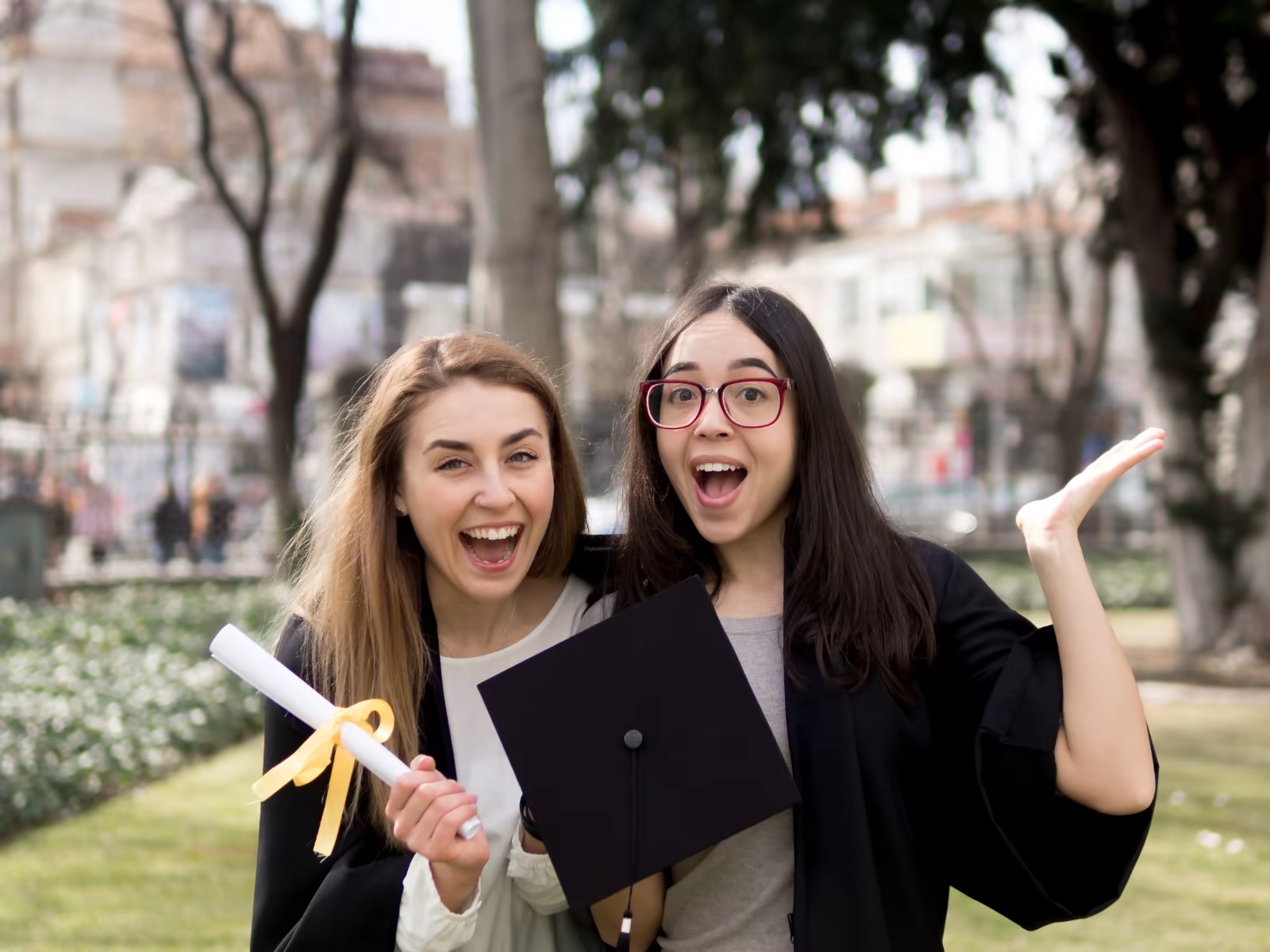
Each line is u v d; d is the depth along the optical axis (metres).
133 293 31.53
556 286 7.55
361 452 2.03
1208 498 10.16
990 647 1.89
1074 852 1.82
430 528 1.96
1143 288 10.41
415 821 1.71
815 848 1.79
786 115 11.12
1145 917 4.20
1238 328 13.56
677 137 11.73
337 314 30.17
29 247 33.75
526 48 7.44
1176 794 5.82
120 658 8.32
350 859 1.89
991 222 34.19
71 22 31.48
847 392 2.35
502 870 1.98
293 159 20.12
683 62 10.92
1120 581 16.06
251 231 15.32
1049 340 33.34
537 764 1.80
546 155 7.53
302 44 17.12
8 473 15.96
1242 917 4.17
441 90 27.53
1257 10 8.97
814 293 38.38
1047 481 20.91
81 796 5.84
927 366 34.72
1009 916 1.89
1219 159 9.96
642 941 1.96
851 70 10.52
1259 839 5.13
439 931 1.76
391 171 17.98
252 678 1.79
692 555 2.10
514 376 2.00
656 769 1.79
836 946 1.75
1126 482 22.00
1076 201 12.42
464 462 1.94
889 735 1.84
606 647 1.83
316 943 1.80
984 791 1.74
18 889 4.53
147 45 32.19
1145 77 10.16
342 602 2.02
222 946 3.92
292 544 2.33
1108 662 1.75
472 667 2.09
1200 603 10.27
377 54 19.11
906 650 1.87
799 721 1.86
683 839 1.76
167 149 30.66
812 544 1.94
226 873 4.72
